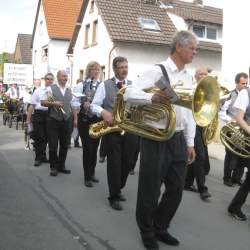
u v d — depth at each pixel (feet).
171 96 14.08
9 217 19.74
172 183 16.31
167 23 81.56
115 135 20.80
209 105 14.51
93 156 25.55
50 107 28.37
